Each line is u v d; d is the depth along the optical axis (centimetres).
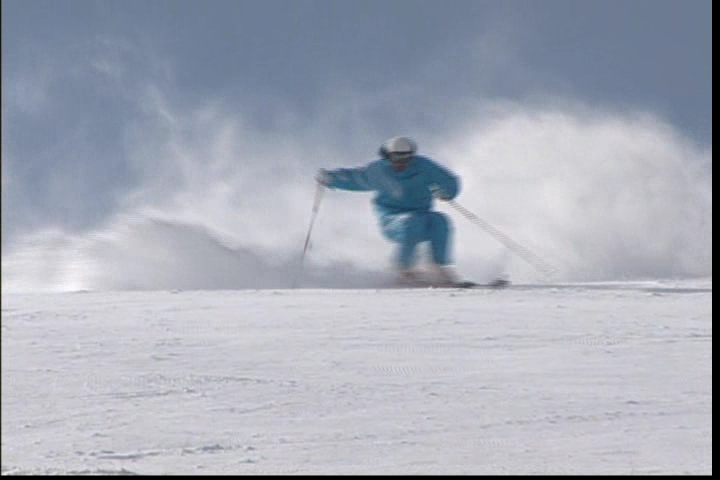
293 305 4766
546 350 3819
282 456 2722
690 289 5678
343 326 4209
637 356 3744
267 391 3253
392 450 2775
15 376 3378
